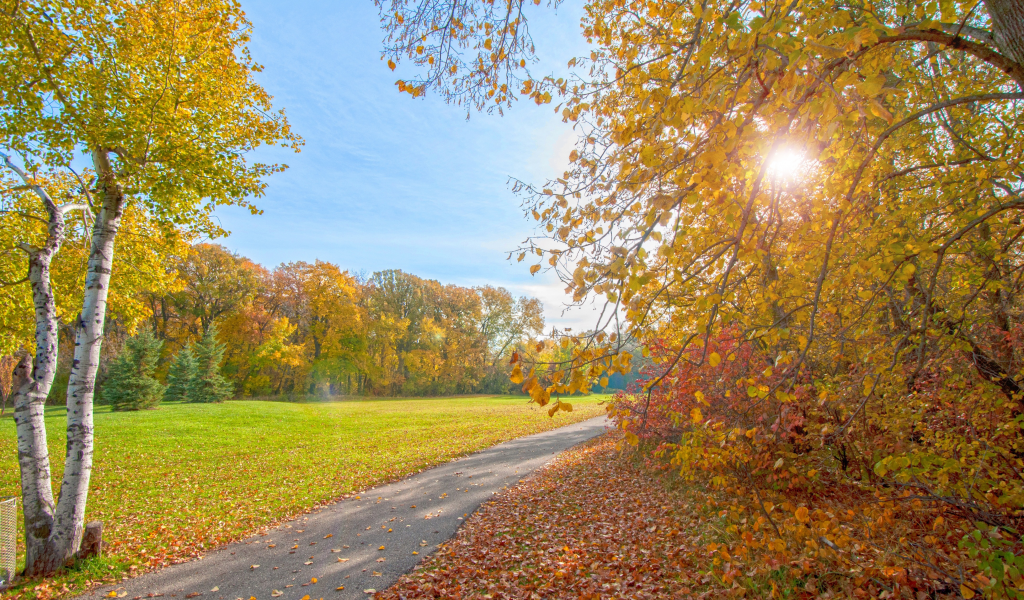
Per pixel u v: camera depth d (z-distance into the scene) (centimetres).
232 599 515
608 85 330
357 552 648
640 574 514
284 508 892
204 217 909
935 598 331
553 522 744
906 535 382
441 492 999
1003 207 222
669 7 316
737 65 238
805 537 377
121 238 965
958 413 418
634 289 194
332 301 4428
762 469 584
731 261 218
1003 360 438
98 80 651
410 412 3027
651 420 898
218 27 739
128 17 666
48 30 623
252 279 4178
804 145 215
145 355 2638
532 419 2592
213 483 1130
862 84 162
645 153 211
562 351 216
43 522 586
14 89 620
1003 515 329
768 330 242
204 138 772
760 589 418
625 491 903
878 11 296
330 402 3981
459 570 566
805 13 197
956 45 218
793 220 361
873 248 320
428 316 5644
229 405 2889
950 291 438
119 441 1658
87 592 540
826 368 563
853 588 369
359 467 1306
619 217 253
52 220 628
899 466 298
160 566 615
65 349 3269
